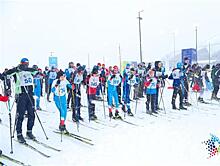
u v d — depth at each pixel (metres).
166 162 4.29
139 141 5.39
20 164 4.20
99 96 10.50
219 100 10.12
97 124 6.78
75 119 6.93
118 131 6.15
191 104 9.36
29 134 5.37
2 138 5.51
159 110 8.54
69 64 8.48
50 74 10.47
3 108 9.55
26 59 5.24
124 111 7.68
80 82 7.03
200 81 10.23
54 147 5.03
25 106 5.17
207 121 7.05
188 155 4.58
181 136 5.68
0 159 4.37
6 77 5.17
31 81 5.26
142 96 11.19
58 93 5.73
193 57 17.66
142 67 11.14
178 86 8.52
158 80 8.32
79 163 4.29
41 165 4.20
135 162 4.31
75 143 5.28
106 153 4.73
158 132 6.04
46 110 8.68
